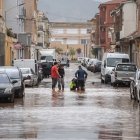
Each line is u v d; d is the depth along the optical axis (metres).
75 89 43.97
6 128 19.42
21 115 23.97
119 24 95.44
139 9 74.56
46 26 162.25
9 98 31.03
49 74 72.19
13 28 95.25
